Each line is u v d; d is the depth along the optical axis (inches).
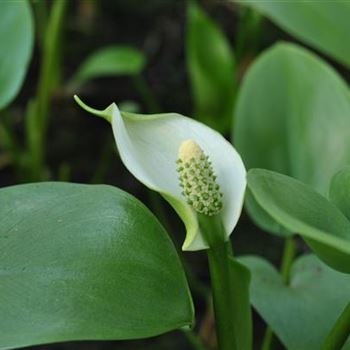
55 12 35.1
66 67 46.9
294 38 46.0
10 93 25.5
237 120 25.5
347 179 18.4
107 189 19.1
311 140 24.8
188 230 17.9
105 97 45.0
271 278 22.1
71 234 18.6
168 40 48.6
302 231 16.0
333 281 21.7
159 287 18.1
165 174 18.6
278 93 25.4
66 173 39.9
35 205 19.0
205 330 30.9
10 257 18.4
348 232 17.5
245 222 37.6
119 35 48.9
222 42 36.8
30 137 36.4
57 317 17.6
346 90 24.6
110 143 39.2
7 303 17.8
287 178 17.6
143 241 18.5
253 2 25.7
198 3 50.8
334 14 25.5
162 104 45.0
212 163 18.6
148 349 32.2
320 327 20.8
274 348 22.7
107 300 17.8
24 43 26.0
